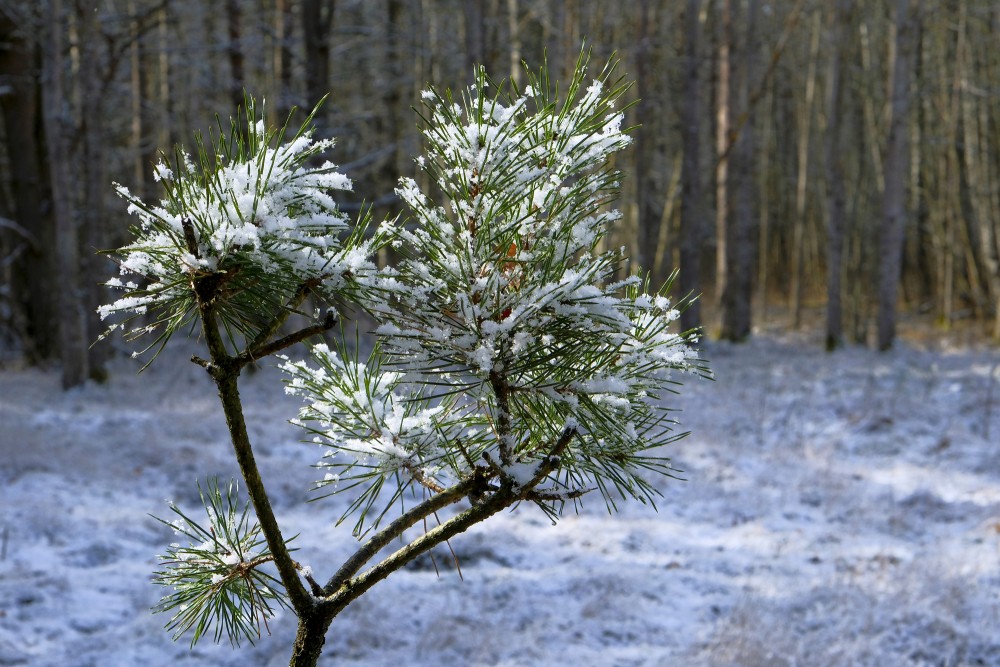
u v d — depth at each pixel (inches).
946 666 220.5
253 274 45.1
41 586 251.0
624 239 915.4
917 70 946.7
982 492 368.8
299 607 50.1
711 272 1556.3
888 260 709.9
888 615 244.8
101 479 366.6
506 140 49.4
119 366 659.4
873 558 296.4
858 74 931.3
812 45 961.5
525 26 755.4
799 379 594.6
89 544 288.0
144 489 361.1
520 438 58.5
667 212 918.4
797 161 1318.9
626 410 56.2
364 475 55.4
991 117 921.5
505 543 311.1
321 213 47.3
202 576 55.9
